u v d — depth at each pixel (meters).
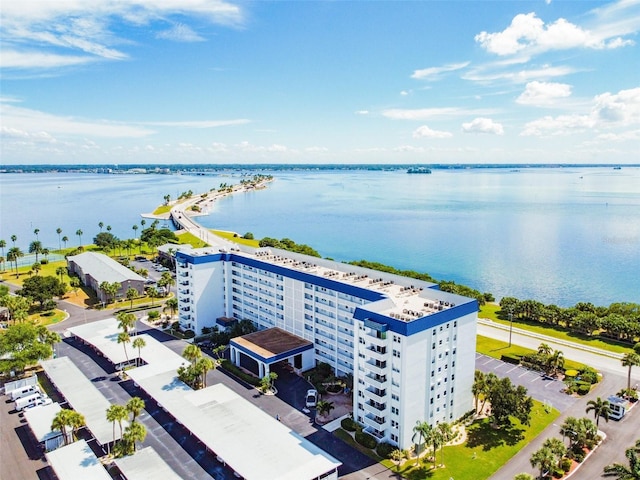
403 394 88.69
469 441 92.75
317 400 108.56
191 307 155.25
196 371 109.31
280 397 111.19
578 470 83.12
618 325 144.12
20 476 83.00
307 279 126.81
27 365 126.44
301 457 81.50
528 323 164.88
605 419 98.12
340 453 88.94
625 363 106.19
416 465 85.19
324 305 122.81
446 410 97.94
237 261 154.12
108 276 195.00
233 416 95.31
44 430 92.12
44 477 82.75
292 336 133.12
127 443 85.44
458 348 97.81
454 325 96.12
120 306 182.50
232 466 78.88
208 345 142.50
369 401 94.06
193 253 158.12
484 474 82.31
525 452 88.75
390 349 90.38
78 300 189.88
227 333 143.12
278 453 82.62
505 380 98.00
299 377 122.00
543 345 128.25
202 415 95.56
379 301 98.25
